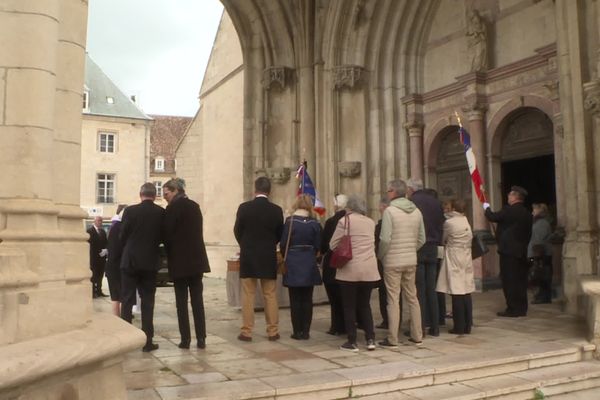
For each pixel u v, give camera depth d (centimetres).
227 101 1853
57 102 391
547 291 931
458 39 1225
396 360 526
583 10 814
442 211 659
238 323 775
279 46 1420
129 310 570
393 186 598
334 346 599
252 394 421
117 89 4141
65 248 374
